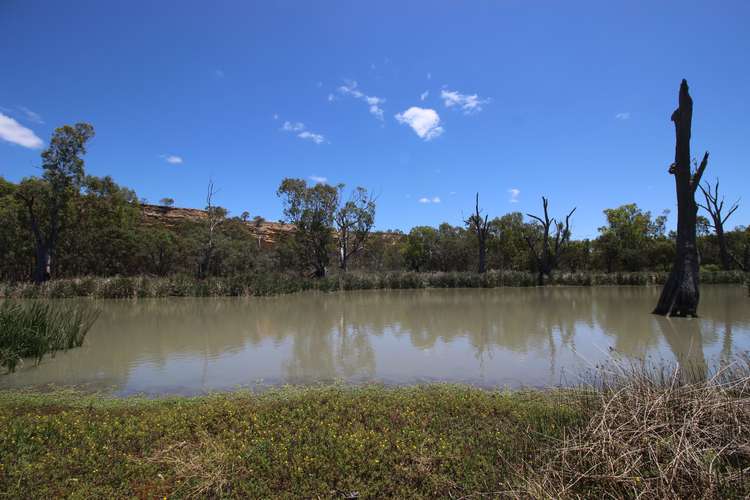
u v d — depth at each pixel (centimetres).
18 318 1130
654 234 5434
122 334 1503
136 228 4484
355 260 5453
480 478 466
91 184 3884
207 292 2983
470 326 1633
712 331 1470
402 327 1634
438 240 5453
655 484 406
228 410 663
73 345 1284
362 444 536
